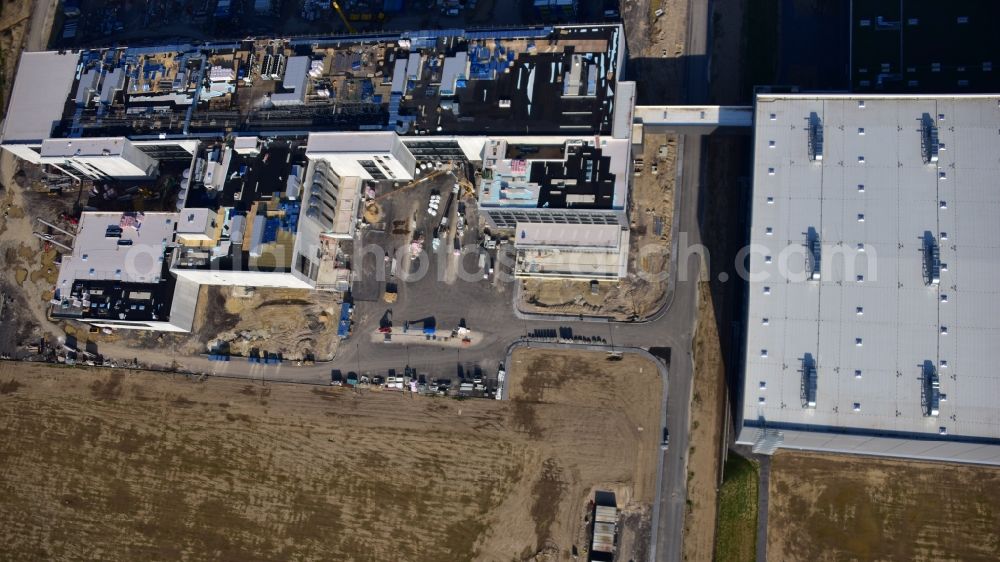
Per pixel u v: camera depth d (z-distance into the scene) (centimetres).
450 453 12694
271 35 15538
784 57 13338
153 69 14625
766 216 11150
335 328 13650
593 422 12388
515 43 13238
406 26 15075
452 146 13312
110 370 14188
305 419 13300
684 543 11606
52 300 14212
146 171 14762
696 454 11919
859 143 11206
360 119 13462
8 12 16712
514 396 12750
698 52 13712
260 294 14050
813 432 10244
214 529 13088
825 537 11319
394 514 12594
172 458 13538
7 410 14362
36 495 13800
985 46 11806
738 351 12150
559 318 12950
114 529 13400
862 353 10394
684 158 13150
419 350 13262
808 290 10744
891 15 12250
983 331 10200
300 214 13088
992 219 10581
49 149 14300
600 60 12825
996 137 10888
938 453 10725
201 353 13962
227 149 13700
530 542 12106
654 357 12438
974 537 11019
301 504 12925
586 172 12381
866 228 10850
